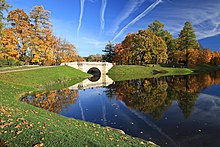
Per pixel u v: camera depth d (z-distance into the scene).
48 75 40.19
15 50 40.41
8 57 40.19
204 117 15.77
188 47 74.12
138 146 9.54
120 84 40.34
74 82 43.16
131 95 27.05
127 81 45.47
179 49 79.38
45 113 14.84
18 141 8.74
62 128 10.83
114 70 67.38
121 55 78.62
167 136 11.96
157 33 81.62
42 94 27.02
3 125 10.01
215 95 25.19
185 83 38.31
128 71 67.12
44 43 47.69
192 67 77.88
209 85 34.47
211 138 11.52
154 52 72.19
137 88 33.84
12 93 22.94
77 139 9.26
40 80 35.28
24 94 25.03
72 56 72.38
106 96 26.70
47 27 48.56
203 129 13.05
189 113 17.02
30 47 44.50
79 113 17.80
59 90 31.38
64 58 64.81
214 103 20.72
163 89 31.62
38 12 46.25
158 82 41.31
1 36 35.25
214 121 14.70
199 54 77.19
